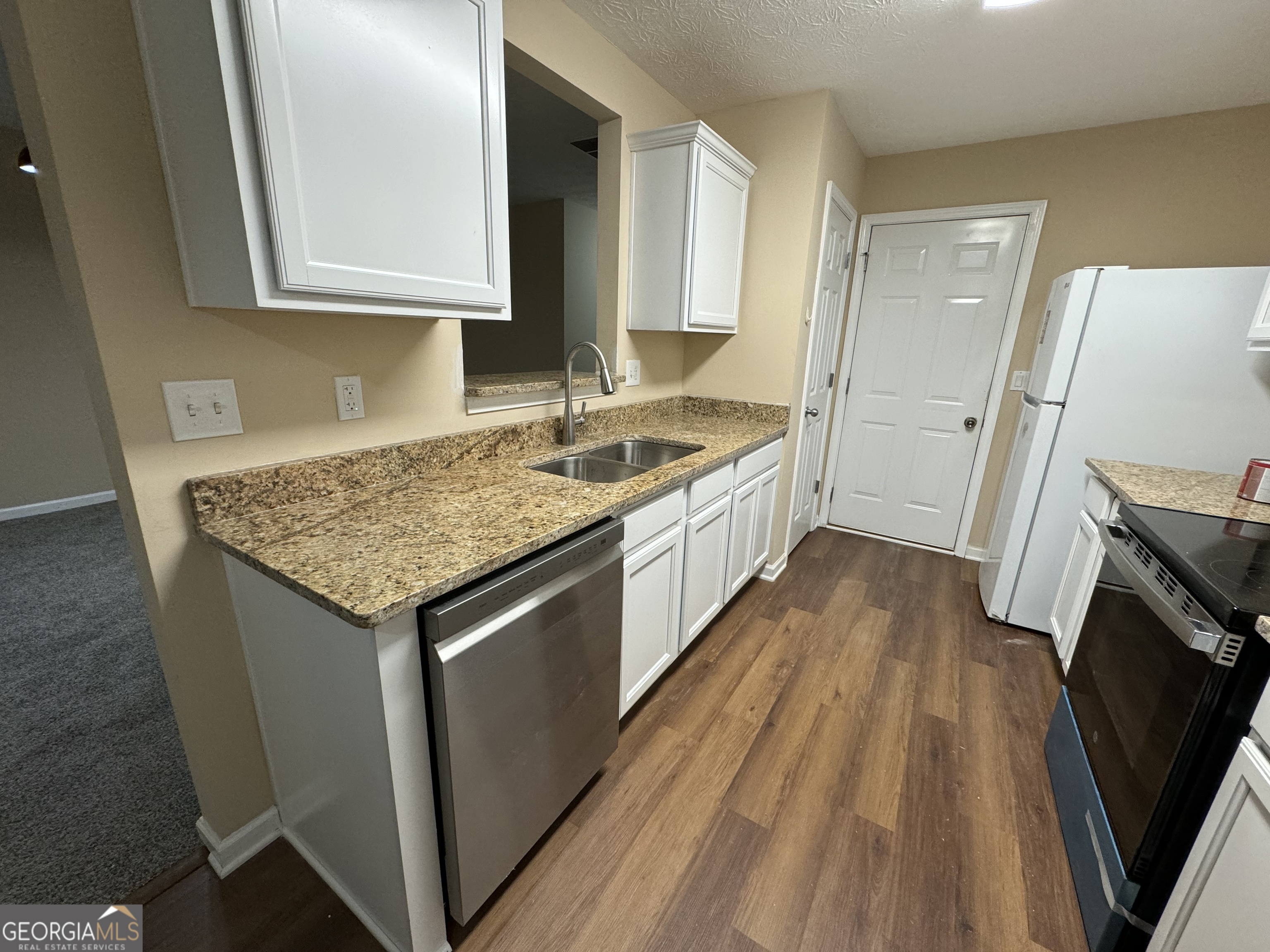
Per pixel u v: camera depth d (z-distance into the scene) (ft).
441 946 3.50
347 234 2.93
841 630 7.59
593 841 4.33
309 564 2.99
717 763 5.15
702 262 6.80
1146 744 3.49
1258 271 5.70
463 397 5.16
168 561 3.37
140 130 2.90
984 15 5.32
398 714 2.86
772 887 4.00
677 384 8.87
